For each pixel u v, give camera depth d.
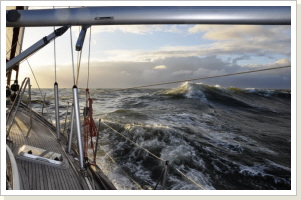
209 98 23.78
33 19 1.46
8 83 6.94
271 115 19.19
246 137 10.99
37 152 3.37
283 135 11.91
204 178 6.61
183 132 10.52
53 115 14.38
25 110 6.88
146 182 6.18
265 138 11.12
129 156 7.81
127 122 12.37
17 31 6.38
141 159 7.62
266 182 6.69
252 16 1.24
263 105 23.58
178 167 7.13
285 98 27.97
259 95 28.64
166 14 1.31
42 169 3.05
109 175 6.41
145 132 9.88
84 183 3.02
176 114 15.35
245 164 7.68
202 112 17.09
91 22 1.44
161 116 14.50
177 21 1.33
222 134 11.14
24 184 2.61
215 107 20.73
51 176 2.96
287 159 8.42
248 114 19.03
